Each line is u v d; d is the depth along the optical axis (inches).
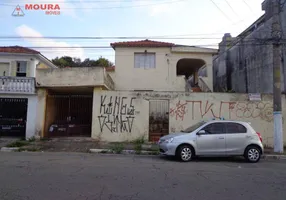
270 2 681.0
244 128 388.2
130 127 569.0
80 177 247.8
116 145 508.1
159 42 822.5
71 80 579.8
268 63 691.4
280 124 467.5
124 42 811.4
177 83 791.1
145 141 561.9
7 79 587.8
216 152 373.7
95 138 567.5
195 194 200.8
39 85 585.3
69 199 181.9
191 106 569.0
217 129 382.6
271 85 674.8
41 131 579.8
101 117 572.4
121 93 576.4
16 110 610.2
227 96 569.0
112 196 191.0
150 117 573.9
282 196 199.9
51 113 615.8
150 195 195.6
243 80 842.2
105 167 304.2
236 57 901.2
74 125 607.2
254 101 566.3
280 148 462.3
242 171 302.0
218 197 194.4
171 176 262.5
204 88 781.3
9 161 334.6
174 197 192.1
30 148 471.2
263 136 558.6
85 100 622.2
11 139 577.3
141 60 802.8
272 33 490.0
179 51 795.4
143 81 788.6
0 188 205.3
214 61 1121.4
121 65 791.1
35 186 212.7
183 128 565.0
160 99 574.6
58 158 373.4
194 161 374.6
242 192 209.8
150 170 291.9
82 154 433.1
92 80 572.7
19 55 769.6
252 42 773.9
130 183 229.8
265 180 255.0
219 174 279.6
